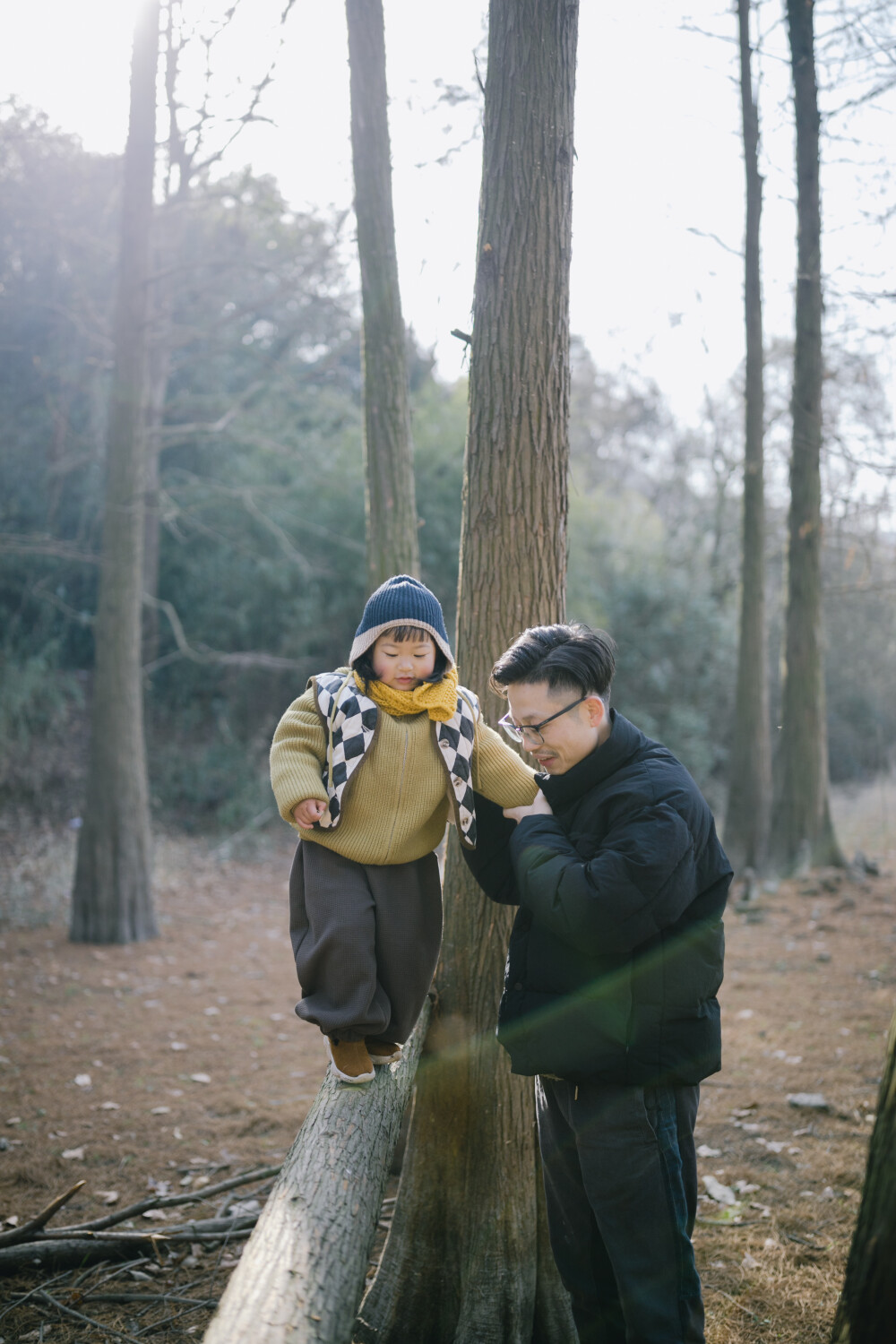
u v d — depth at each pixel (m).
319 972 2.08
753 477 10.62
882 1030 5.70
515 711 2.11
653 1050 1.98
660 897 1.91
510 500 2.79
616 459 21.41
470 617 2.86
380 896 2.14
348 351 12.59
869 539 11.93
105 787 8.28
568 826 2.12
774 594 17.84
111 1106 4.84
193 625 14.09
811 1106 4.54
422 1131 2.87
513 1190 2.77
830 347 10.12
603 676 2.09
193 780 12.89
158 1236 3.27
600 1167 2.00
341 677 2.24
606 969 2.00
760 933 8.20
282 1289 1.52
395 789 2.12
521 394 2.77
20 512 12.85
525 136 2.73
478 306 2.83
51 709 12.58
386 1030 2.16
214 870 11.00
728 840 10.59
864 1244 1.74
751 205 10.38
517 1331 2.72
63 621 13.58
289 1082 5.20
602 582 16.39
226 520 13.53
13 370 12.94
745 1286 3.04
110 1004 6.66
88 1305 3.05
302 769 2.10
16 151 11.97
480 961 2.79
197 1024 6.24
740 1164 3.99
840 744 18.12
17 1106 4.85
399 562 4.81
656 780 2.03
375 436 4.80
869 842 12.68
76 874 8.30
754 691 10.61
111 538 8.38
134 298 8.50
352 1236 1.69
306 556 13.68
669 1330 1.93
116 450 8.42
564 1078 2.04
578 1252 2.22
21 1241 3.25
